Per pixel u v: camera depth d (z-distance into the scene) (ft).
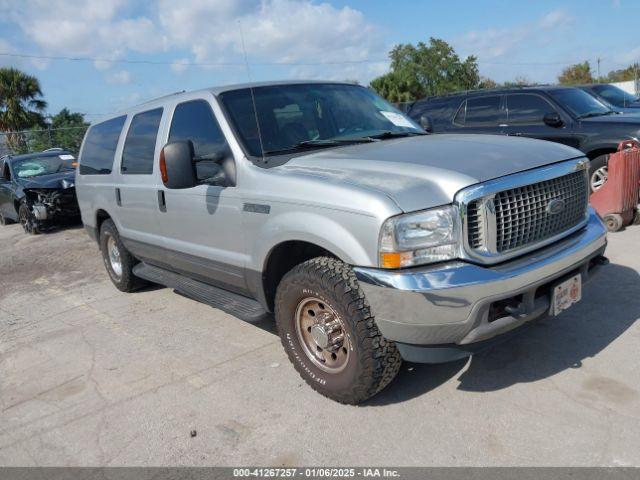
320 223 10.68
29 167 40.47
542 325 14.12
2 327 18.88
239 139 13.07
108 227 20.15
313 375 11.90
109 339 16.56
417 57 156.35
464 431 10.28
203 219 14.10
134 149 17.52
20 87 104.06
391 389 11.96
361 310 10.43
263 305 13.05
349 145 13.34
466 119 30.35
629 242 20.44
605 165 25.05
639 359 12.05
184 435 11.14
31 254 30.86
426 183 10.03
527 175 10.48
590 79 169.17
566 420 10.26
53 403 13.05
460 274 9.59
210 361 14.30
